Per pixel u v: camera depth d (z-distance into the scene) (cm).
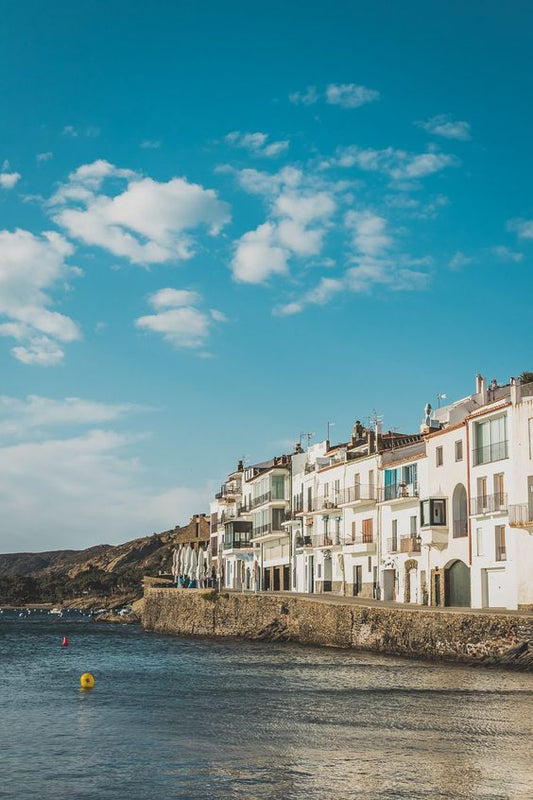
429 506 7431
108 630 12569
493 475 6706
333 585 9712
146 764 2644
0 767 2611
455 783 2425
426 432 8812
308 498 10688
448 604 7325
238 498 13675
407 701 3897
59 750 2845
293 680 4772
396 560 8231
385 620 6438
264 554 12269
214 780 2452
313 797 2278
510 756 2753
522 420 6362
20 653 7462
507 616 5322
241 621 9125
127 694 4231
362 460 9081
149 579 13738
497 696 4047
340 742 2964
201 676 5056
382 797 2281
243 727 3250
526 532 6250
